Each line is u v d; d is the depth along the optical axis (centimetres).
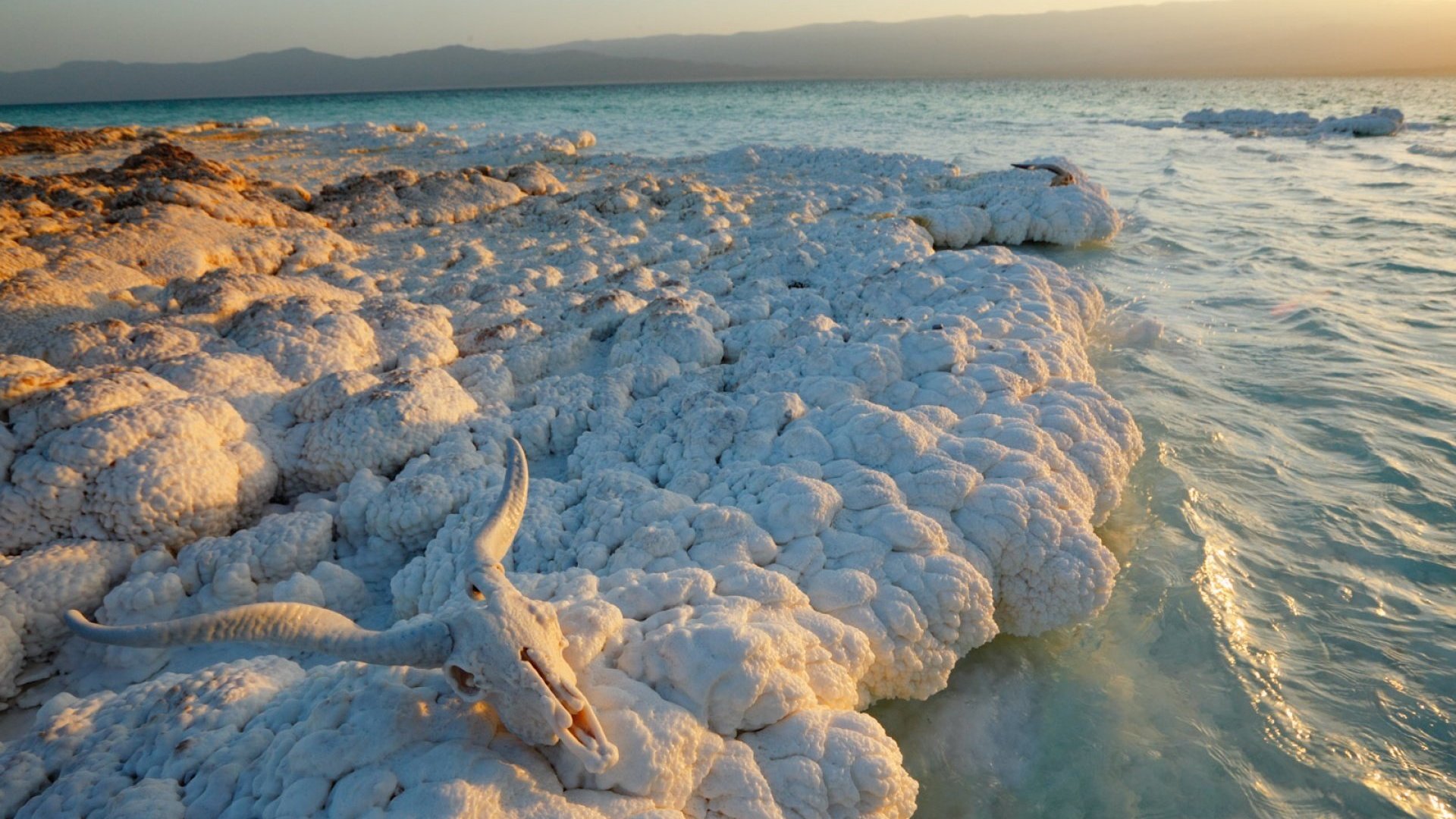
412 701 314
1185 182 1911
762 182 1872
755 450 581
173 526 528
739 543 463
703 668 341
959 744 438
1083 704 462
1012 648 505
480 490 561
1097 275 1229
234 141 2964
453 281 1027
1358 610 522
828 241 1258
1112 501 597
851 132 3369
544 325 895
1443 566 557
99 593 492
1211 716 451
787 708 350
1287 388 820
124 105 12100
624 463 605
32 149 2497
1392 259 1216
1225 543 586
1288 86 9494
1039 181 1648
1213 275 1202
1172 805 404
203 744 326
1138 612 528
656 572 448
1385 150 2312
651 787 307
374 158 2444
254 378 680
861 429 575
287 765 294
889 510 493
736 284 1085
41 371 599
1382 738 434
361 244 1291
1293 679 472
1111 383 841
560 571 469
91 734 348
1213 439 723
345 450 609
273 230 1228
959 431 612
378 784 282
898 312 883
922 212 1425
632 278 1012
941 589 454
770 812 321
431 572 475
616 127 3888
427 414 641
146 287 932
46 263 940
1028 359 702
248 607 273
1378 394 793
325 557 539
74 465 514
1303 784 411
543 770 305
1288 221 1483
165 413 561
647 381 748
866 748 347
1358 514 613
